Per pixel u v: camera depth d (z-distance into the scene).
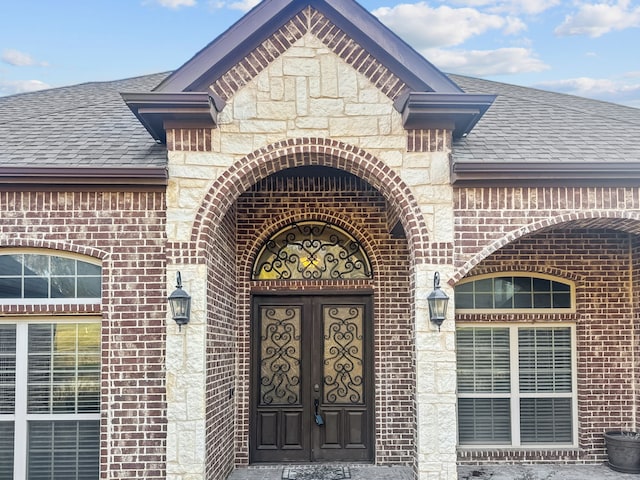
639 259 8.70
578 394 8.87
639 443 8.11
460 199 6.96
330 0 6.93
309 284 9.03
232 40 6.89
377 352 8.80
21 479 7.08
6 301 7.09
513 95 10.35
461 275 6.85
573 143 7.60
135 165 6.93
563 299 9.09
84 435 7.17
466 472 8.22
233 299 8.71
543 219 6.93
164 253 7.04
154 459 6.79
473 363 9.02
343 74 7.05
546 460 8.66
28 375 7.21
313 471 8.30
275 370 9.00
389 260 8.94
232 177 6.93
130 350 6.93
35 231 6.99
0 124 8.49
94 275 7.15
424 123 6.95
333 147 6.97
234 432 8.64
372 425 8.86
